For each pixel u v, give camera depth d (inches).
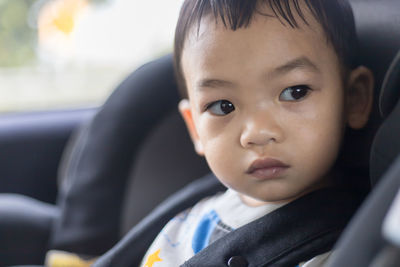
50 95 57.8
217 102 24.1
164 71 36.2
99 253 36.6
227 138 23.9
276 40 22.7
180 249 28.5
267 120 22.9
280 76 22.6
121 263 30.4
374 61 25.4
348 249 13.4
